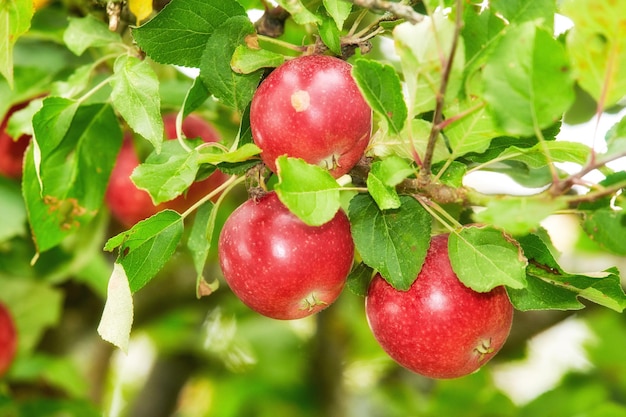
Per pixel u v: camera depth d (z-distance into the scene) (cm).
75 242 103
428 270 79
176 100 93
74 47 86
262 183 79
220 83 78
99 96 90
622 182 69
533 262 77
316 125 74
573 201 67
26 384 110
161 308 119
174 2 76
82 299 114
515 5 72
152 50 78
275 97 75
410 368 82
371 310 81
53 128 83
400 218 76
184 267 119
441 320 79
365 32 78
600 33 67
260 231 78
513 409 120
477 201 72
